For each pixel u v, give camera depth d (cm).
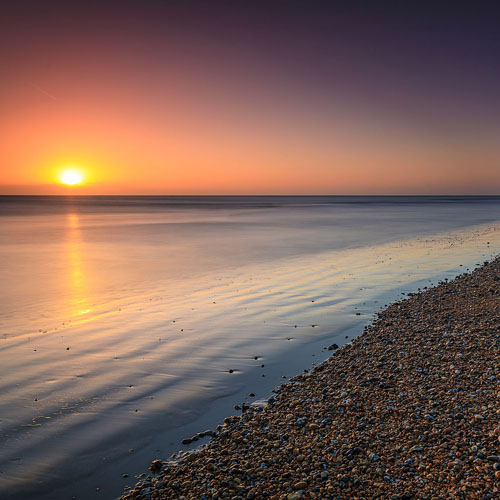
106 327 1305
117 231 4719
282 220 6800
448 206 13925
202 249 3172
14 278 2097
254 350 1100
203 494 547
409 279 1973
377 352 1032
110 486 586
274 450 636
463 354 959
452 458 570
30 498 564
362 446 625
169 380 922
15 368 987
